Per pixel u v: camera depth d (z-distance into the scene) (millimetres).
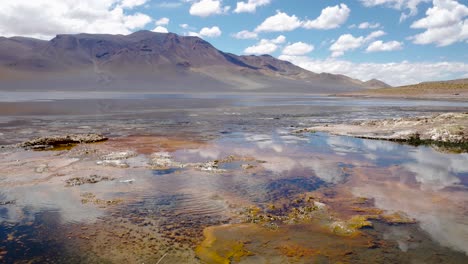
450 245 9953
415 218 11859
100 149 23672
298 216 12008
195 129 35062
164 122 41250
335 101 104312
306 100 112938
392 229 10969
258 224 11375
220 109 65062
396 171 18297
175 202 13406
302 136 30672
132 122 40844
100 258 9227
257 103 90062
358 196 14203
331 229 10961
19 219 11711
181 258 9203
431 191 14883
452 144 26172
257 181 16297
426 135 28562
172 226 11227
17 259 9172
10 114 49312
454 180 16641
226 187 15359
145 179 16438
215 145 25828
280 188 15273
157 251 9578
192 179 16516
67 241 10172
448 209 12727
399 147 25391
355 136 30234
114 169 18188
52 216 11984
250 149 24250
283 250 9625
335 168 18859
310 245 9922
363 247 9805
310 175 17406
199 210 12609
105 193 14414
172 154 22312
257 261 9039
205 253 9445
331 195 14344
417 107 70062
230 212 12430
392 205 13141
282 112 58656
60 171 17719
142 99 107438
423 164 19938
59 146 24688
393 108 67750
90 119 43844
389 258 9211
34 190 14703
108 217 11930
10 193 14312
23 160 20031
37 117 45438
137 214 12203
